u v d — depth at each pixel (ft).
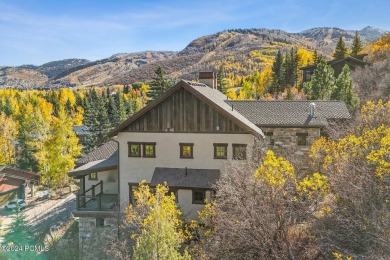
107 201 76.89
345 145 45.11
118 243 59.36
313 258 38.34
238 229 40.57
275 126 88.89
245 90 221.05
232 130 69.05
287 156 76.13
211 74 109.29
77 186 148.66
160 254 37.99
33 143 162.50
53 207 118.42
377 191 37.04
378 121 62.08
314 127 87.81
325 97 127.54
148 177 73.10
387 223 31.96
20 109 307.58
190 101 70.79
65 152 142.31
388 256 28.94
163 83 176.35
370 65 165.68
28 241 84.53
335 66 177.37
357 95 124.88
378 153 37.29
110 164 76.02
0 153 201.67
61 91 420.77
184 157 71.41
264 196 41.14
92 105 249.75
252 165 57.88
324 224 39.29
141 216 54.44
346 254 33.94
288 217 42.42
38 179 147.74
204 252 45.21
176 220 50.29
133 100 309.83
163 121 72.23
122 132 74.18
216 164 69.97
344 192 39.06
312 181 41.39
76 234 81.10
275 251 37.63
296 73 220.02
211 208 48.96
